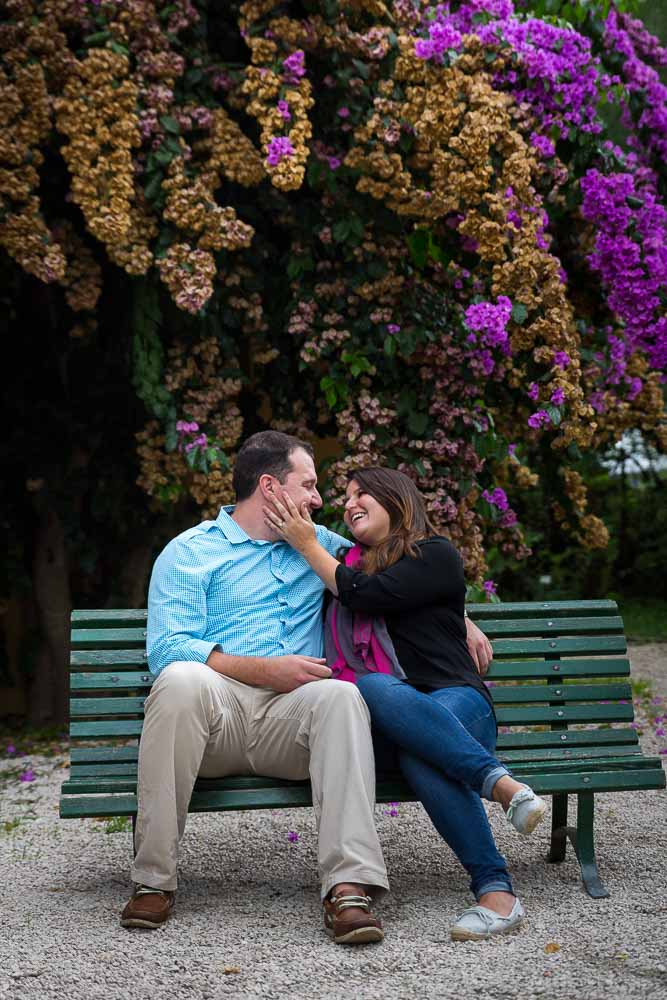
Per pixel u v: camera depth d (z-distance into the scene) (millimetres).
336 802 2916
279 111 4352
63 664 6379
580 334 5605
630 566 10547
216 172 4609
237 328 5379
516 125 4684
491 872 2939
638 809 4148
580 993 2521
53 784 4828
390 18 4477
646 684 6551
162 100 4383
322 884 2932
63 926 3045
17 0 4281
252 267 5062
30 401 6086
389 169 4480
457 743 2969
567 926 2947
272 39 4457
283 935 2938
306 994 2566
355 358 4836
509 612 3572
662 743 5242
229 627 3314
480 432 5055
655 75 5125
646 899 3156
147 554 6547
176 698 3000
